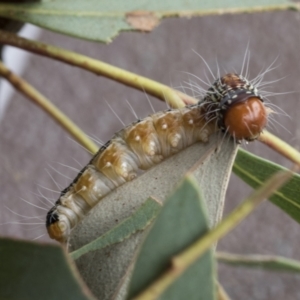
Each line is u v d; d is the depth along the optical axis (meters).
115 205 0.25
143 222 0.24
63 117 0.28
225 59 0.52
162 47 0.52
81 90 0.50
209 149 0.25
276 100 0.50
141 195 0.25
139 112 0.50
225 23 0.54
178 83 0.50
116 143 0.26
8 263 0.22
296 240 0.47
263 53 0.52
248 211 0.21
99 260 0.24
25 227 0.44
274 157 0.47
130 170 0.26
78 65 0.26
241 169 0.26
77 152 0.48
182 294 0.22
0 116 0.47
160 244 0.22
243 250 0.47
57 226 0.26
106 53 0.51
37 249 0.22
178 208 0.22
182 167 0.25
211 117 0.25
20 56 0.49
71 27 0.26
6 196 0.45
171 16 0.26
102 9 0.26
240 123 0.24
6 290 0.22
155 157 0.26
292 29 0.54
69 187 0.26
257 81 0.27
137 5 0.27
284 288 0.46
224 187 0.24
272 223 0.48
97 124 0.49
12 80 0.28
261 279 0.46
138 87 0.26
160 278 0.21
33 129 0.49
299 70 0.52
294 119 0.49
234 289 0.46
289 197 0.26
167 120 0.25
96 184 0.26
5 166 0.46
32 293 0.22
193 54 0.52
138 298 0.21
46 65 0.51
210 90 0.25
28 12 0.26
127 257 0.24
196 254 0.21
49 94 0.50
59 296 0.22
